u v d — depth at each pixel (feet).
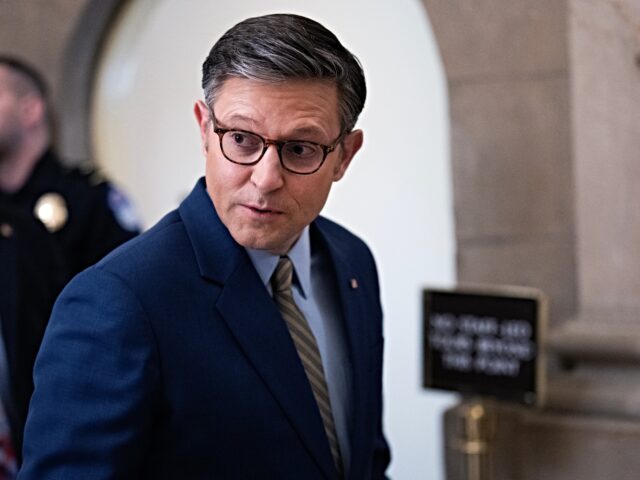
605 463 12.28
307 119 5.76
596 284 12.64
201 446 5.99
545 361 12.93
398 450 15.25
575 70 12.46
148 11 16.69
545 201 12.95
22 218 11.82
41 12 16.22
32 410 5.98
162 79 16.72
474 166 13.28
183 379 5.95
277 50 5.63
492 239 13.25
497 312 11.83
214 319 6.16
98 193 13.15
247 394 6.10
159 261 6.13
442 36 13.30
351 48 15.21
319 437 6.33
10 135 12.75
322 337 7.00
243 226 5.97
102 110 17.04
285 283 6.64
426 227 14.78
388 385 15.29
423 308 12.42
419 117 14.74
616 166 12.36
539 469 12.69
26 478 5.86
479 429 12.28
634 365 12.41
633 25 11.99
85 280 6.04
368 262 7.75
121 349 5.80
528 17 12.82
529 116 12.93
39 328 11.51
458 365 12.16
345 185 15.39
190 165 16.69
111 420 5.72
